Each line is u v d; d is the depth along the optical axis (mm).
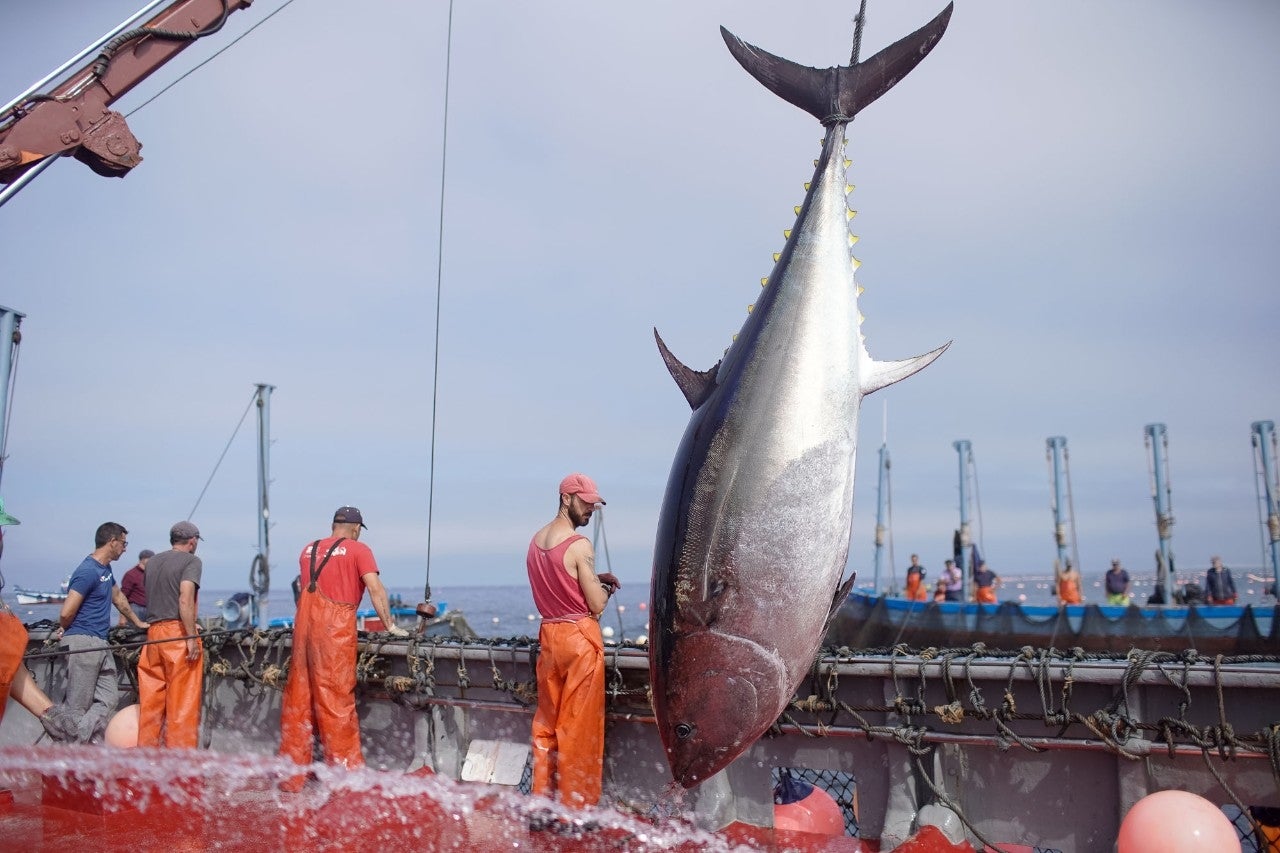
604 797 5055
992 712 4109
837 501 3598
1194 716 3861
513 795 4852
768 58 4316
